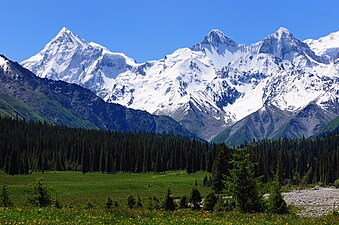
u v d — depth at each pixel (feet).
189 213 151.94
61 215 122.31
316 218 159.94
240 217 145.48
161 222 119.34
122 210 142.41
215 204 196.54
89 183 405.39
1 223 102.68
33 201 194.08
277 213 177.06
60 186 356.59
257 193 176.96
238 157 181.16
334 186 557.74
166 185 427.74
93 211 138.31
